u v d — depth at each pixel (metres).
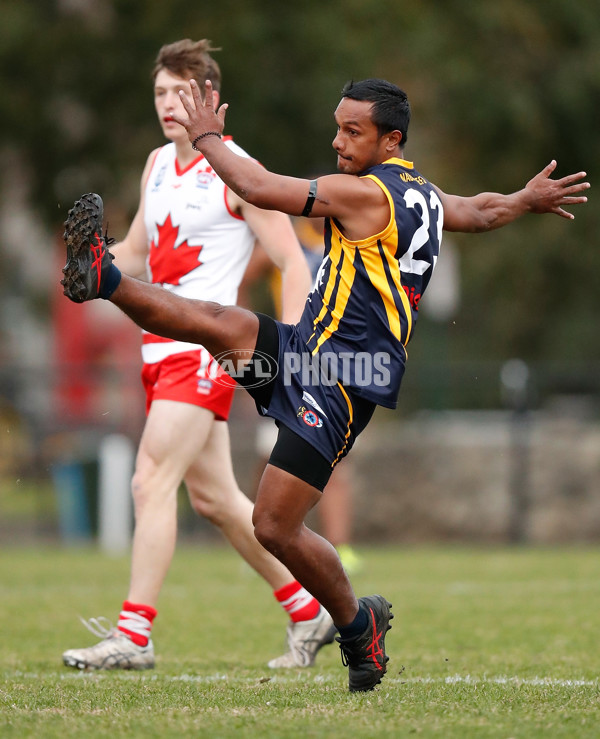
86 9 64.25
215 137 16.05
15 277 88.81
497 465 50.72
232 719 14.26
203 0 61.50
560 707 15.15
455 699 15.81
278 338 15.88
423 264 16.25
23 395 52.72
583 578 35.38
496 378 53.72
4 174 68.88
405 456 50.66
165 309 15.44
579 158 78.31
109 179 63.25
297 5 62.47
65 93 62.91
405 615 27.03
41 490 52.81
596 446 50.66
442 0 70.62
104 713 14.74
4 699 15.98
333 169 57.22
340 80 61.81
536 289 89.38
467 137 75.50
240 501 21.55
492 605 28.83
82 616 26.97
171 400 21.08
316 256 32.34
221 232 21.72
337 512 38.47
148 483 21.02
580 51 76.31
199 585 34.31
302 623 20.86
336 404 15.77
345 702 15.57
